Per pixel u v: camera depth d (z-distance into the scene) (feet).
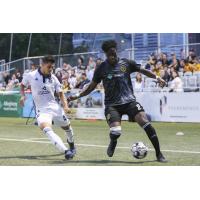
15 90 188.96
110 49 57.16
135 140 87.35
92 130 112.78
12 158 62.59
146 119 57.36
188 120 134.21
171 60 151.64
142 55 161.17
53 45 223.51
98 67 58.23
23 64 190.90
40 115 60.75
